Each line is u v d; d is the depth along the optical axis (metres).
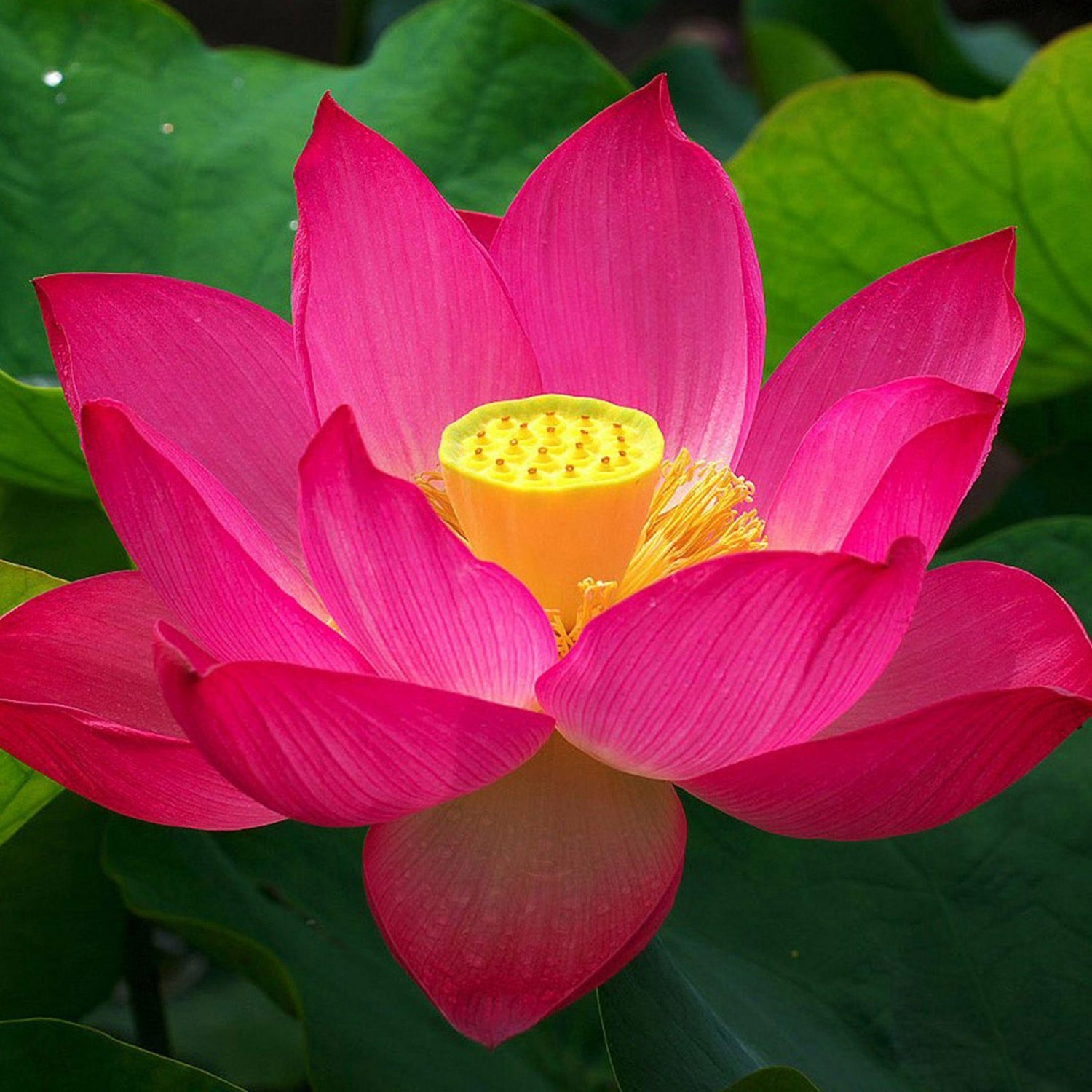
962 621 1.01
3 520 1.12
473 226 1.08
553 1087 1.07
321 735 0.96
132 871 1.06
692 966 1.04
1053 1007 1.04
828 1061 1.02
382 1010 1.06
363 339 1.04
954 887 1.06
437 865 0.98
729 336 1.05
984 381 1.03
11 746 0.98
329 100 1.02
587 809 0.99
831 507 1.02
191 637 1.00
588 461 1.02
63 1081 0.99
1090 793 1.07
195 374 1.04
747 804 0.98
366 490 0.96
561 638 1.03
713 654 0.96
